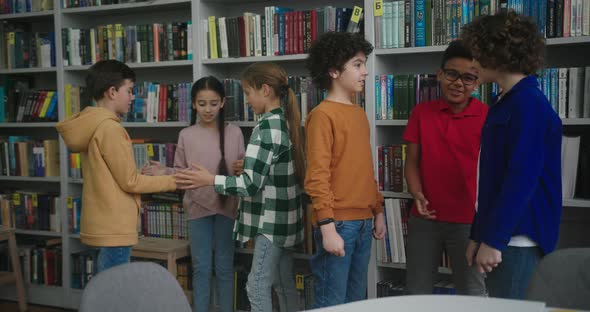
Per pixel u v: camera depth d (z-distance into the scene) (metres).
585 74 2.52
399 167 2.91
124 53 3.59
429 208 2.47
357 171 2.24
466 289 2.41
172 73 3.84
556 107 2.59
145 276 1.48
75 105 3.78
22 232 3.99
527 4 2.59
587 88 2.51
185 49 3.42
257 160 2.44
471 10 2.70
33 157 3.93
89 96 2.62
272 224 2.54
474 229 1.81
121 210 2.47
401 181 2.91
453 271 2.44
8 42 3.99
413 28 2.83
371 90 2.94
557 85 2.58
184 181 2.52
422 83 2.85
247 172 2.44
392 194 2.93
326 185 2.14
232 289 3.13
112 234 2.45
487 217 1.69
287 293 2.84
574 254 1.50
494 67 1.71
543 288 1.47
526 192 1.61
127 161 2.44
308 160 2.19
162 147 3.46
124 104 2.62
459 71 2.31
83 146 2.48
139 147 3.53
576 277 1.47
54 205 3.89
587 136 2.82
